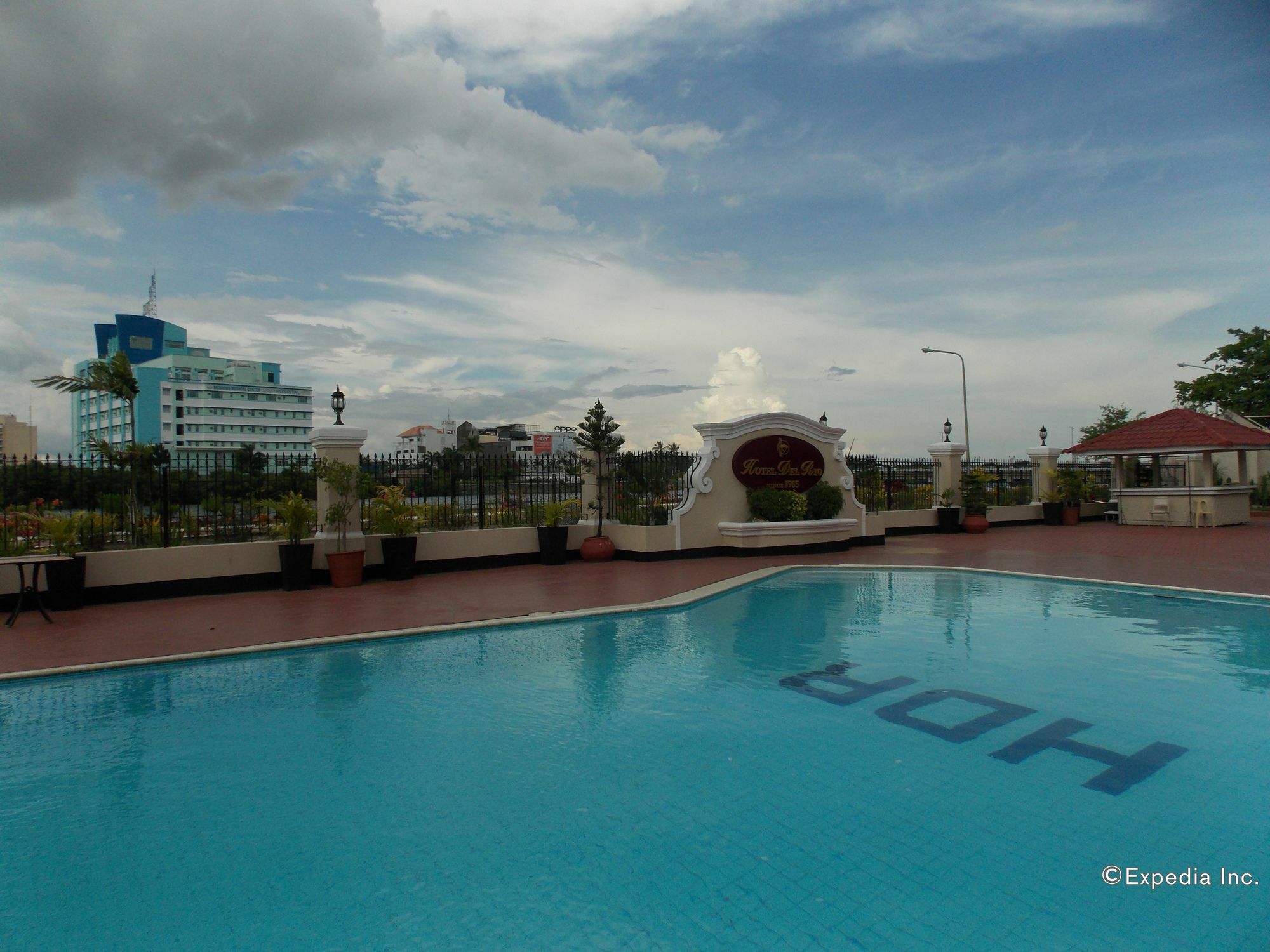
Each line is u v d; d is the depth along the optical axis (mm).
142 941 3312
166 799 4723
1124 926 3307
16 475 11422
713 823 4324
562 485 16250
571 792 4750
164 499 12102
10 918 3494
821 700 6539
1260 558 15250
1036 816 4348
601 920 3414
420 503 14719
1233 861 3848
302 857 4016
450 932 3350
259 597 11648
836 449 18250
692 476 16109
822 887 3658
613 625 9758
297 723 6086
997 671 7375
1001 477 24812
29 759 5367
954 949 3160
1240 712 6109
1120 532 21781
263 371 121125
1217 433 23125
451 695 6797
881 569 14562
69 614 10305
